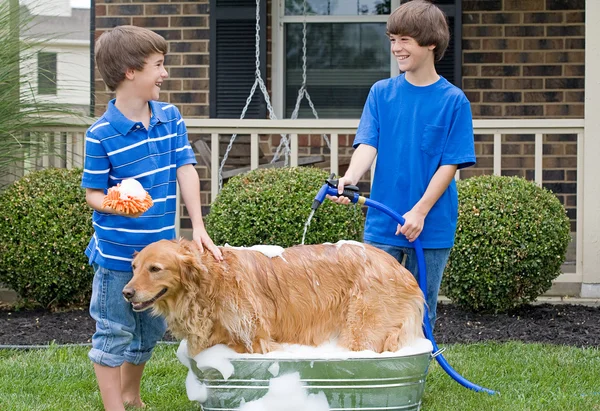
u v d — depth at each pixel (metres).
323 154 8.16
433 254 3.77
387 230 3.76
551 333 5.16
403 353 3.19
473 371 4.22
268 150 8.13
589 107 6.02
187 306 3.10
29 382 4.07
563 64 7.88
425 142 3.69
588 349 4.71
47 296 5.91
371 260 3.33
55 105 6.21
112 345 3.40
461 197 5.59
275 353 3.13
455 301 5.72
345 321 3.29
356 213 5.48
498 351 4.69
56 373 4.22
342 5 8.37
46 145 6.16
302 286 3.27
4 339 5.03
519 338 5.06
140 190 3.15
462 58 7.95
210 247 3.21
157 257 3.03
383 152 3.79
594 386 4.00
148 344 3.59
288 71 8.44
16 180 6.25
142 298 3.00
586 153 6.05
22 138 6.08
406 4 3.70
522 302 5.70
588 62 5.99
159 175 3.45
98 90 8.04
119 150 3.35
